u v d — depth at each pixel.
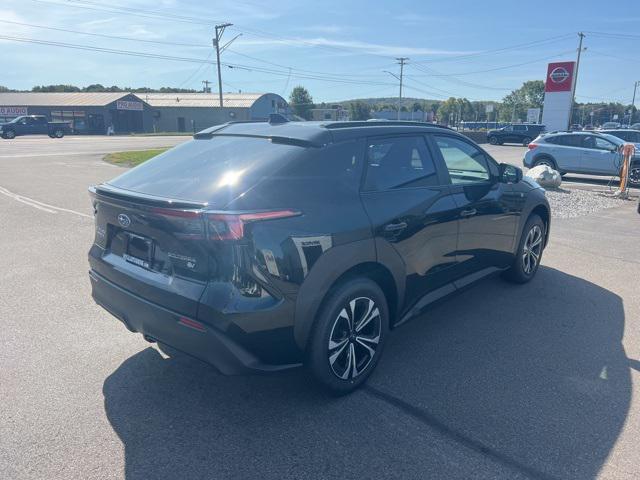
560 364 3.86
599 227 8.95
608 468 2.73
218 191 2.95
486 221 4.59
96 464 2.74
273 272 2.85
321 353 3.15
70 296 5.16
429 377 3.67
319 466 2.74
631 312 4.90
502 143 42.19
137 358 3.90
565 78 43.44
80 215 9.17
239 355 2.84
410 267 3.72
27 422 3.09
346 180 3.34
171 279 2.97
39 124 45.00
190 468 2.72
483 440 2.96
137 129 66.62
